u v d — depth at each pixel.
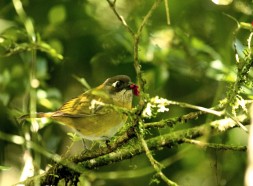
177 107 13.10
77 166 9.33
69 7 13.55
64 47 13.62
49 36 13.48
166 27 13.21
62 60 13.09
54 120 11.50
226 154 12.89
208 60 12.56
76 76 12.87
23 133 11.14
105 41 13.44
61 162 9.38
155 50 12.48
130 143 9.39
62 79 13.80
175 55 12.95
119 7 13.59
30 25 11.41
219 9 13.16
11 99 12.64
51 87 13.30
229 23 13.08
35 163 10.14
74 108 10.83
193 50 13.09
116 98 11.37
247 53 8.33
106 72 13.48
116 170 13.42
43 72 12.52
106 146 9.23
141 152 9.32
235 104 8.21
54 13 13.35
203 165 13.08
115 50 13.40
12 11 13.42
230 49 12.34
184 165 13.20
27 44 11.29
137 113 8.12
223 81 11.06
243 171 12.84
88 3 13.59
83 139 11.15
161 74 12.34
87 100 10.94
